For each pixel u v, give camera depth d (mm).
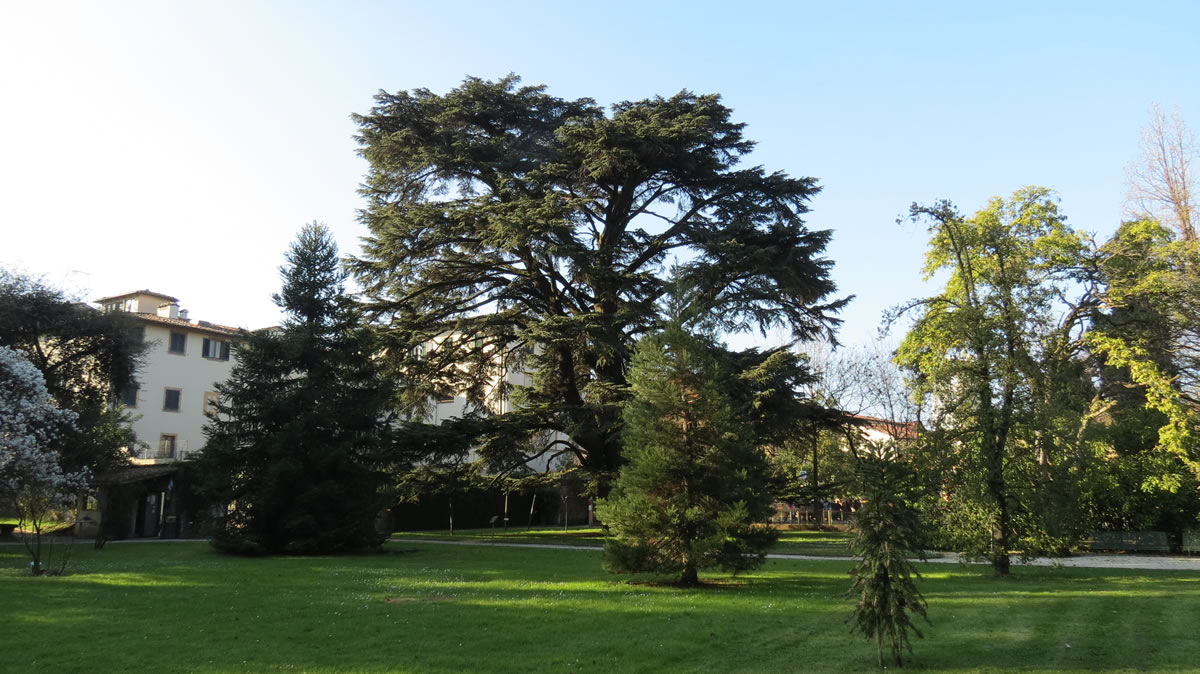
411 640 10539
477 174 30875
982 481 19578
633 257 32656
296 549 25938
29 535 34344
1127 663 9266
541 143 32562
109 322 35531
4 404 20844
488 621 12055
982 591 16406
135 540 33500
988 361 19906
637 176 31406
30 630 11125
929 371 21938
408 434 30125
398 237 29562
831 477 30422
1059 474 19750
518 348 34094
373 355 30250
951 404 20297
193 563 22094
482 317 31500
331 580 17969
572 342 28781
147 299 53344
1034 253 24172
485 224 29734
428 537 38656
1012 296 20656
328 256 29422
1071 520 19781
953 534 19812
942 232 21672
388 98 30922
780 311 28562
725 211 31406
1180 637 10922
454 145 29906
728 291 28281
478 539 36219
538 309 33094
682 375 17266
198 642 10352
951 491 20000
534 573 19797
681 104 31578
